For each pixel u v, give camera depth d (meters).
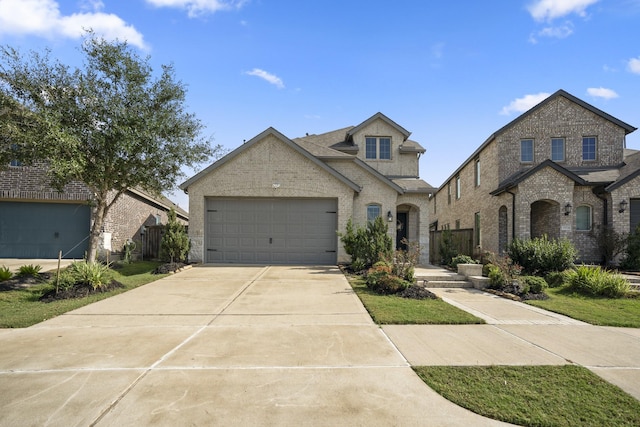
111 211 16.97
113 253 17.09
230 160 15.84
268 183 15.81
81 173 10.27
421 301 8.88
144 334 6.12
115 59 10.61
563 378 4.43
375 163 20.06
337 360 4.96
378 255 12.61
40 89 9.98
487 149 19.81
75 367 4.65
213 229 15.93
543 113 18.47
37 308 7.91
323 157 17.03
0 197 15.56
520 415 3.59
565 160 18.31
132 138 10.18
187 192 16.03
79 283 9.65
